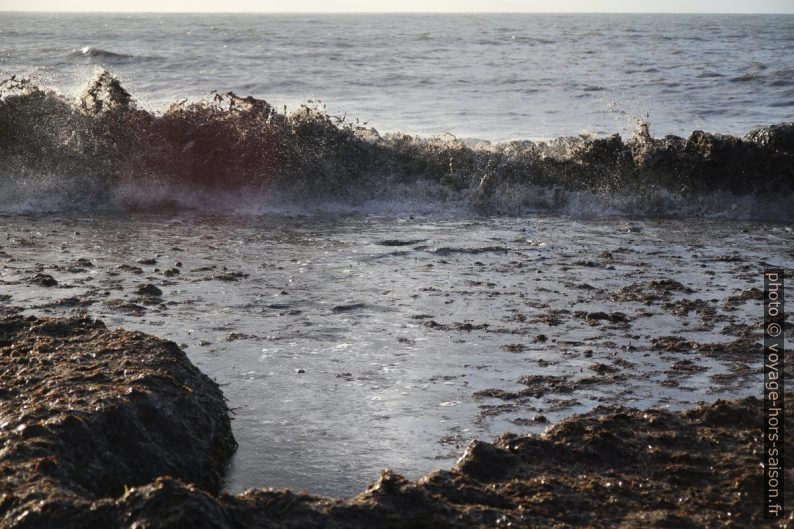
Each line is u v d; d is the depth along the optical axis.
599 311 6.97
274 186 12.27
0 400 4.39
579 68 38.44
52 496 3.27
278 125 12.84
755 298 7.33
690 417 4.50
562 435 4.25
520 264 8.56
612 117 21.61
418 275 8.10
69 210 11.47
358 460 4.43
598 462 4.02
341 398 5.21
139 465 4.02
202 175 12.38
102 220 10.74
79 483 3.68
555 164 12.60
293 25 136.38
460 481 3.79
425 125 19.77
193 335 6.30
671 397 5.20
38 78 15.55
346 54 49.72
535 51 55.16
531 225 10.83
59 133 12.45
